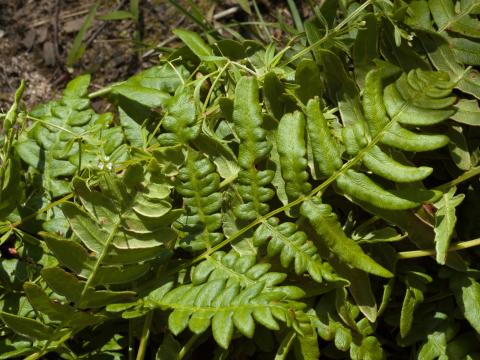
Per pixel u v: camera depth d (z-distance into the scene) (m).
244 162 0.46
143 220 0.45
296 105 0.50
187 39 0.54
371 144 0.45
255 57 0.54
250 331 0.42
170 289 0.46
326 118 0.50
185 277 0.47
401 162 0.48
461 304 0.48
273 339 0.48
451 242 0.48
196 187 0.47
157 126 0.51
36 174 0.51
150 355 0.51
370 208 0.47
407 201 0.45
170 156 0.47
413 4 0.52
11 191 0.49
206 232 0.47
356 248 0.46
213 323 0.43
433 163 0.52
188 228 0.47
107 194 0.44
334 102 0.51
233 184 0.48
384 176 0.45
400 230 0.50
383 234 0.48
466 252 0.50
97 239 0.45
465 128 0.51
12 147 0.50
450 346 0.48
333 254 0.47
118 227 0.45
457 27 0.52
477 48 0.51
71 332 0.47
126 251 0.45
